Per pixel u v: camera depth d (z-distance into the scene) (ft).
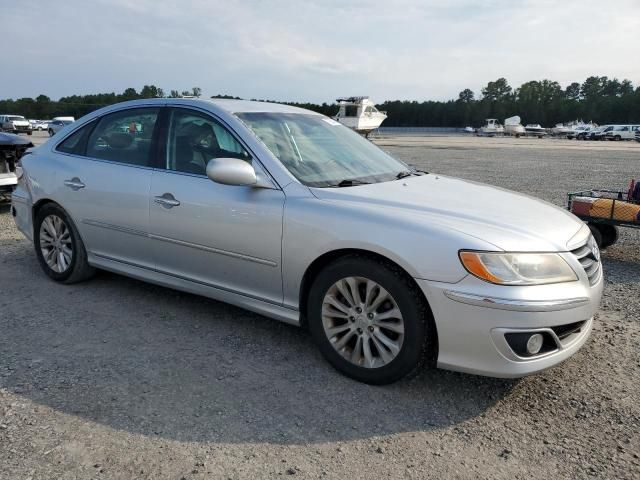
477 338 8.88
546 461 8.03
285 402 9.45
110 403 9.23
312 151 12.34
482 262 8.79
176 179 12.28
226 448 8.11
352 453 8.10
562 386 10.24
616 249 21.53
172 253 12.53
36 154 15.76
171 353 11.22
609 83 462.60
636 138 184.24
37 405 9.10
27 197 15.72
